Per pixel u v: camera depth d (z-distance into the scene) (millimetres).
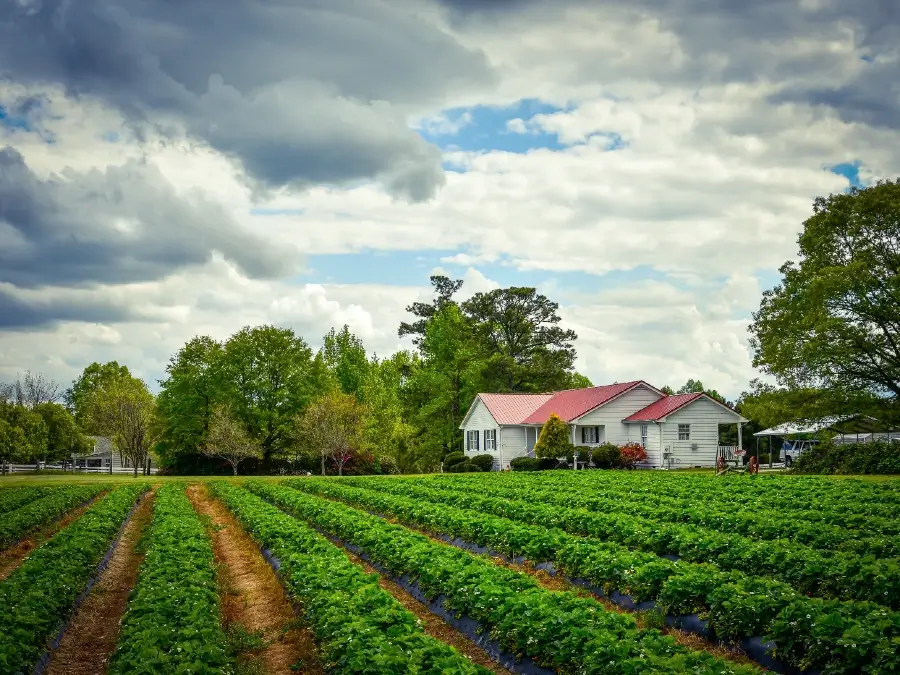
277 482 44812
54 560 15992
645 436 49812
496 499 26078
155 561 15438
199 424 62344
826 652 9531
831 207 38531
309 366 64125
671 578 12492
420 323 86562
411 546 16922
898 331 37125
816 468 39000
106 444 96688
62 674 11516
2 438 70438
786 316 38969
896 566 12195
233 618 14492
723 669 8391
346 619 10805
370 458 58219
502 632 11242
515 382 80312
